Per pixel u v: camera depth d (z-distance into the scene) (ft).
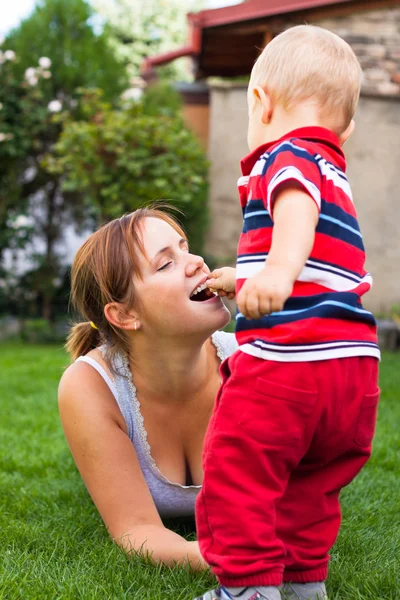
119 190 28.07
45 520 8.44
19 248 32.19
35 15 33.19
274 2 28.22
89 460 7.11
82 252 7.32
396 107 29.99
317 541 5.57
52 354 25.07
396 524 8.21
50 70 32.32
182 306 6.79
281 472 5.28
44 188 32.89
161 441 7.50
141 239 6.93
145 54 77.82
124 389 7.32
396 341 28.25
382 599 6.06
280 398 5.14
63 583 6.30
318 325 5.20
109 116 27.81
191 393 7.43
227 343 7.81
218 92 30.99
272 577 5.18
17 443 12.53
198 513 5.50
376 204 30.25
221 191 31.09
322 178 5.39
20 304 32.73
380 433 13.04
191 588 6.21
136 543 6.85
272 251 4.97
